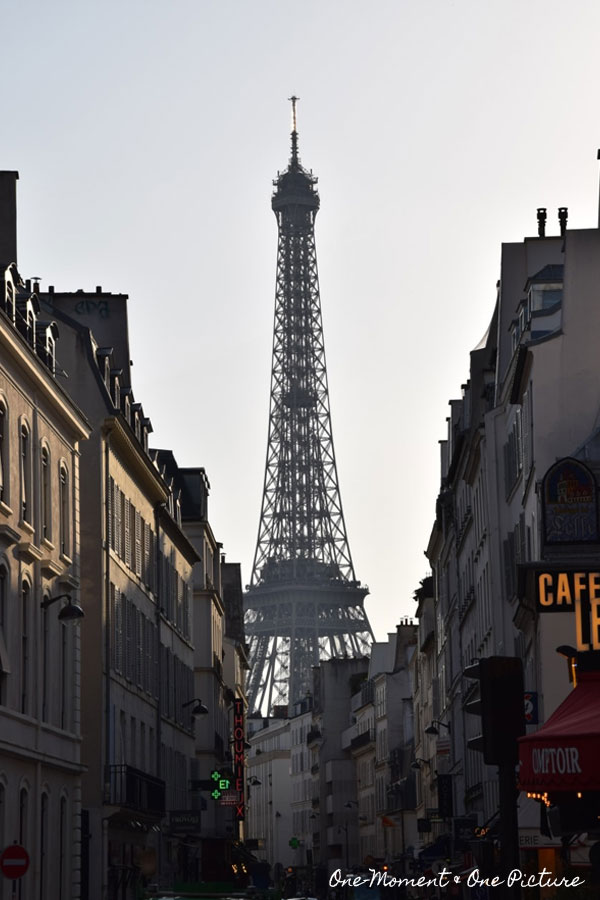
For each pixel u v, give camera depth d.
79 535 72.19
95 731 75.88
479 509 88.50
